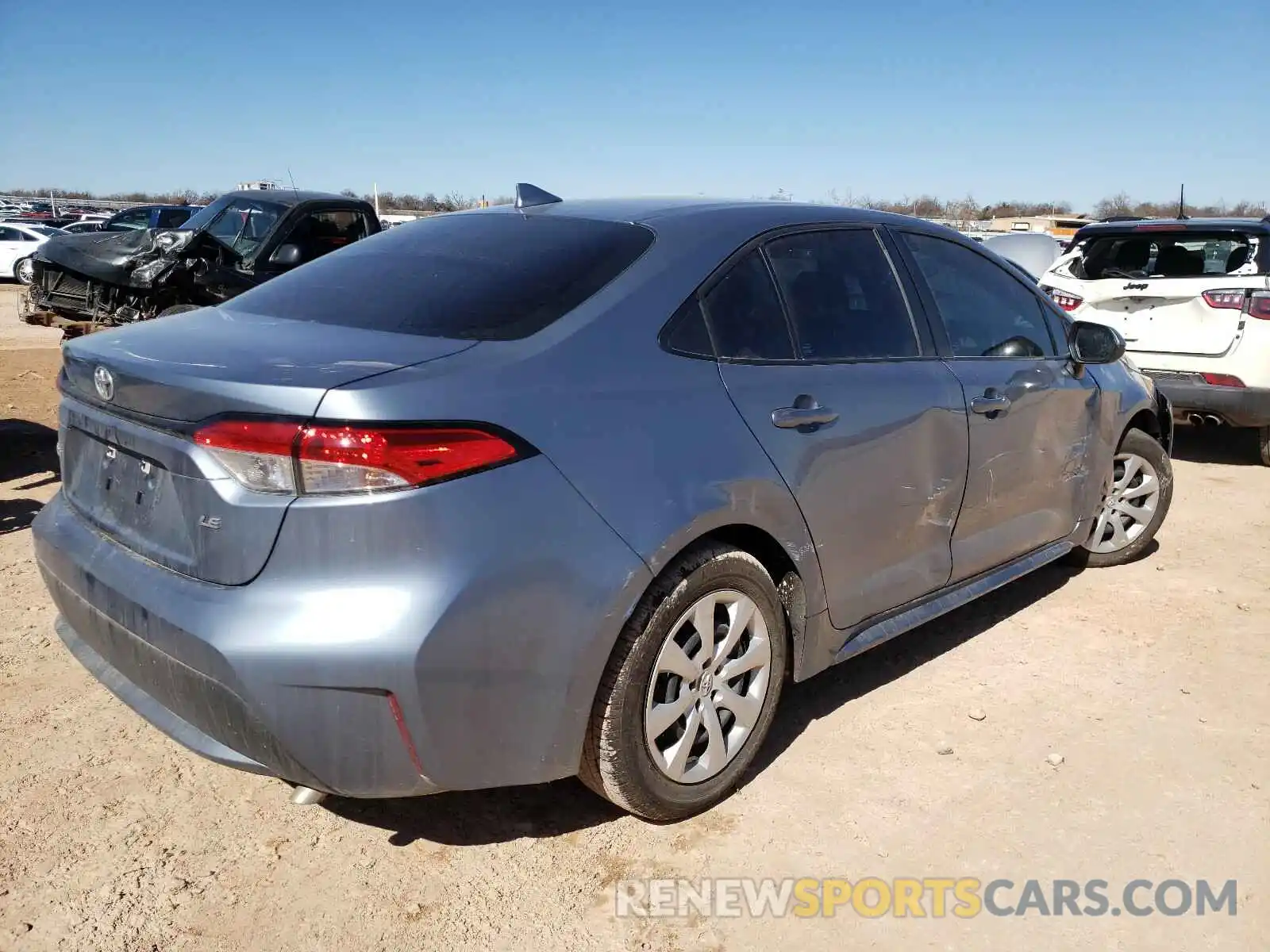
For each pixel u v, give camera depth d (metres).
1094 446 4.50
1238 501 6.52
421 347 2.50
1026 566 4.20
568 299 2.73
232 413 2.27
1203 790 3.11
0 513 5.56
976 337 3.88
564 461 2.45
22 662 3.71
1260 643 4.20
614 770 2.65
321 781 2.30
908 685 3.78
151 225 16.16
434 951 2.39
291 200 10.09
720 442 2.78
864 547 3.29
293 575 2.23
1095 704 3.65
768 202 3.46
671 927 2.50
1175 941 2.49
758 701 3.00
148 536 2.52
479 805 2.98
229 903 2.53
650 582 2.57
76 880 2.58
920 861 2.77
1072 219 31.00
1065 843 2.85
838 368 3.22
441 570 2.25
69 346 2.88
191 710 2.38
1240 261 7.35
